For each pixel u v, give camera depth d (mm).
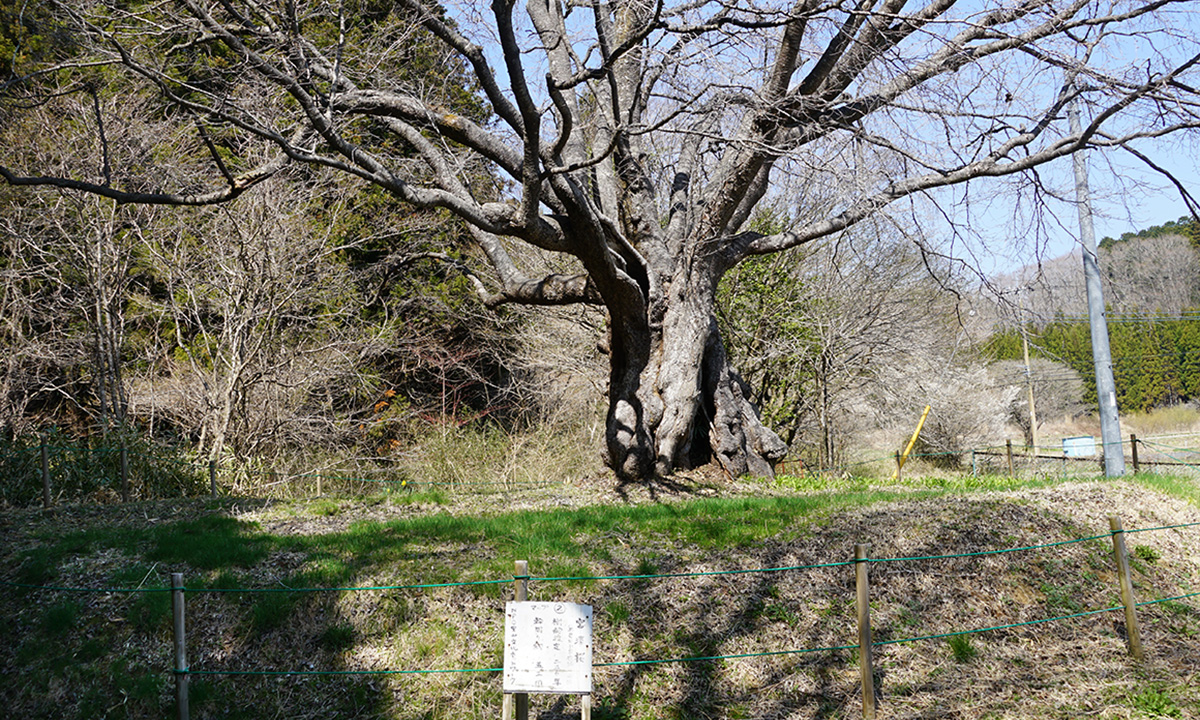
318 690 6996
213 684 7090
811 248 20016
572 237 12234
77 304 15438
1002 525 9281
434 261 21984
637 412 14297
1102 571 8688
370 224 20281
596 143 14812
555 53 14398
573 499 13023
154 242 16312
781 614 7688
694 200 16375
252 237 15508
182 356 17906
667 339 14578
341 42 10695
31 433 14344
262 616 7551
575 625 5582
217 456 15328
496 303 15734
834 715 6555
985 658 7289
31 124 14703
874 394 22984
